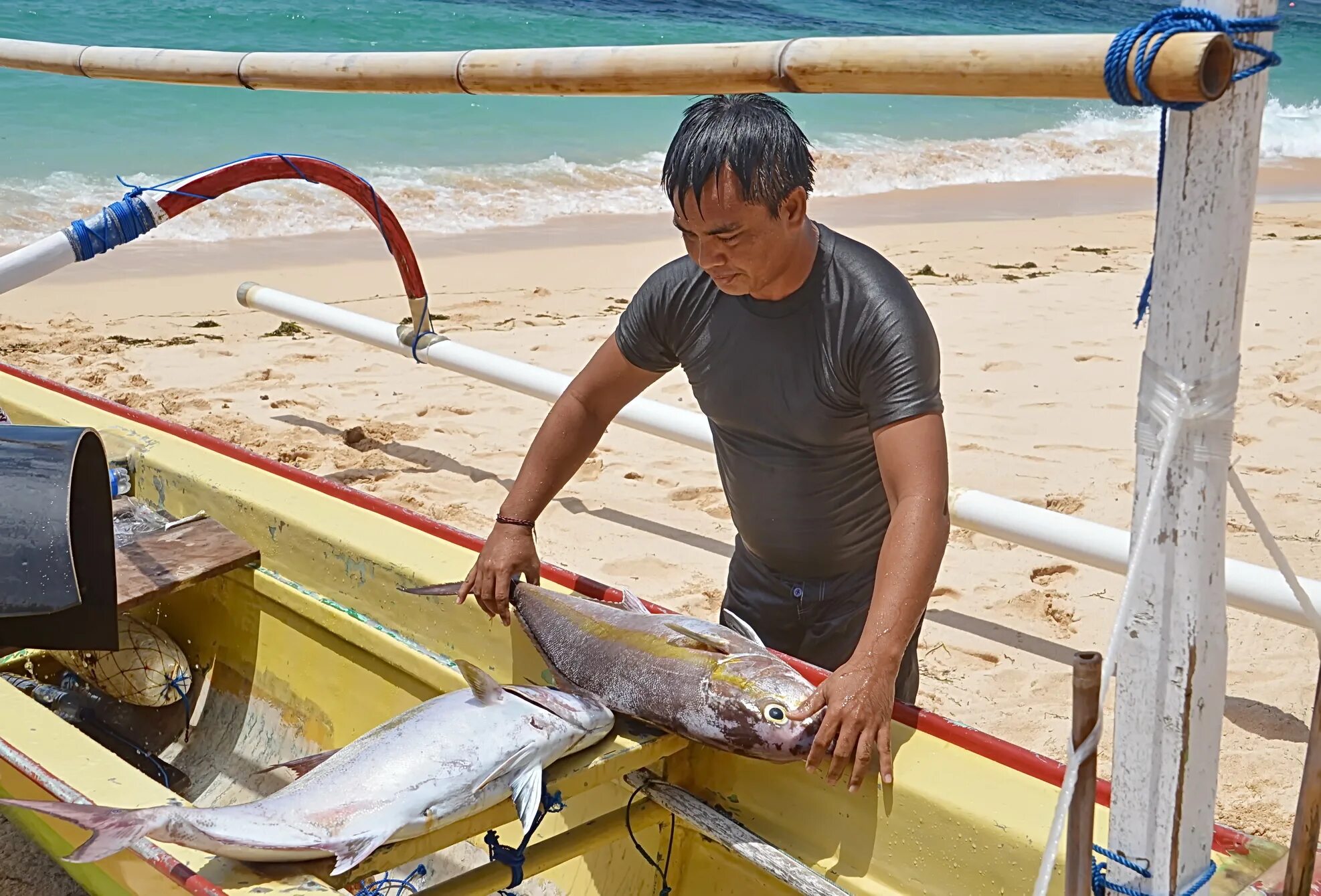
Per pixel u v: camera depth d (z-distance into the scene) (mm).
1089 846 1646
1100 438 6293
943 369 7426
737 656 2428
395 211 12727
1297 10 36281
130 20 19312
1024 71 1497
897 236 12383
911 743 2367
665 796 2514
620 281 10336
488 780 2283
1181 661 1590
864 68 1666
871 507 2684
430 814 2227
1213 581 1580
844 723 2170
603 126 16609
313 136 15125
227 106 16047
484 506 5539
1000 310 8922
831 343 2398
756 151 2184
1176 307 1512
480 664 3066
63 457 2547
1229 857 2014
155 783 2439
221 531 3670
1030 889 2105
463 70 2387
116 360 7625
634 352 2781
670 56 1938
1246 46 1400
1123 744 1667
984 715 3945
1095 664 1549
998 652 4367
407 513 3430
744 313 2512
